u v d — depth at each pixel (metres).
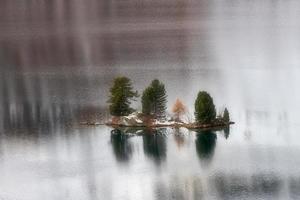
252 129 198.38
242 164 176.88
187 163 179.62
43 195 168.25
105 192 167.62
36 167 183.25
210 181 169.38
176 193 164.62
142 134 198.75
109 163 183.00
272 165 175.38
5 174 179.75
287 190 162.50
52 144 198.12
